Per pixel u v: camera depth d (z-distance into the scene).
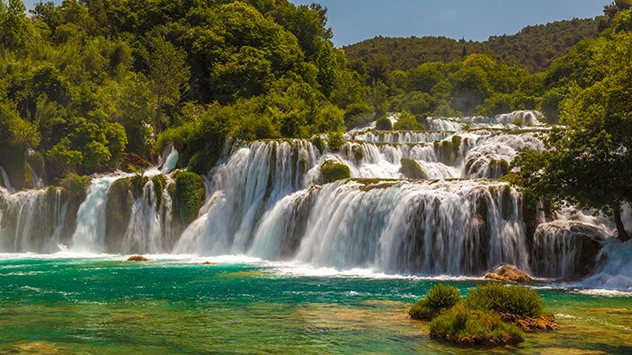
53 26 83.56
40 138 50.47
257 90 71.25
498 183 29.02
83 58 64.81
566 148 25.72
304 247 34.72
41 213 43.06
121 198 42.69
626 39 29.00
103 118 53.84
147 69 77.50
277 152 42.69
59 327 15.67
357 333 14.68
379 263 30.06
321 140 43.50
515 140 40.28
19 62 57.28
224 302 19.75
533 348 13.00
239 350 13.09
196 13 82.50
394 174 42.31
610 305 18.88
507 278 25.25
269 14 91.88
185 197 43.28
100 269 30.97
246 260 36.06
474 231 27.89
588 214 29.00
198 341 13.95
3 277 27.42
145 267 31.97
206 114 51.16
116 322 16.34
